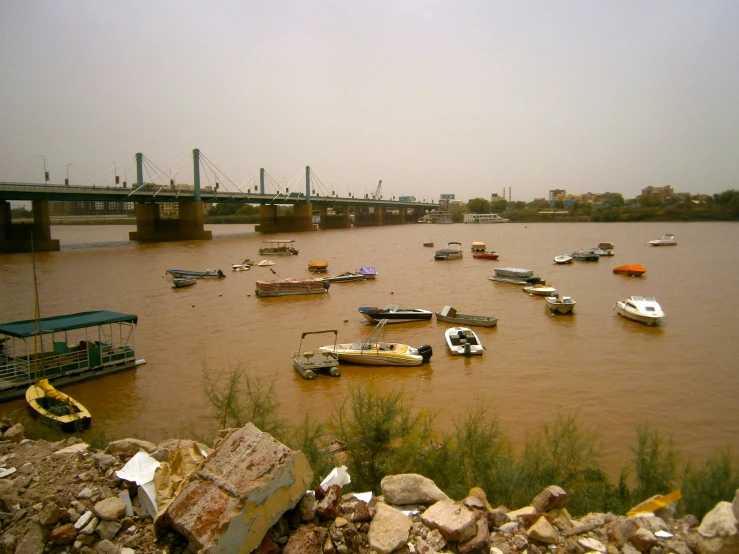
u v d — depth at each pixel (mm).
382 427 12906
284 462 7008
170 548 6719
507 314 45344
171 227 132500
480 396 24734
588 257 84750
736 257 88812
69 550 6816
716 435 20500
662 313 40656
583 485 12109
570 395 24859
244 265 76562
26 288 58031
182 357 31859
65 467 8688
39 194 96438
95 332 37781
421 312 42188
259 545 6531
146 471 8219
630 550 7238
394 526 7293
